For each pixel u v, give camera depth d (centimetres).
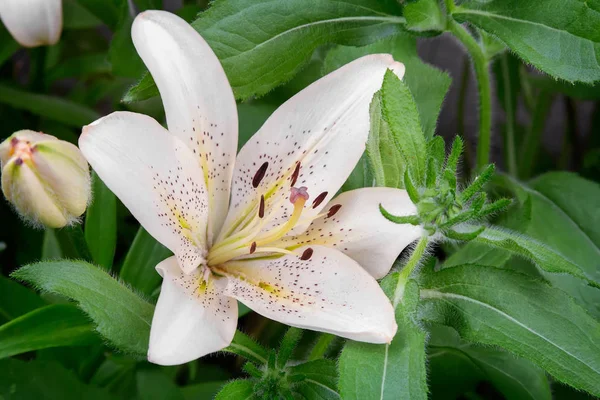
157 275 86
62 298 89
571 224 91
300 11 84
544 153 109
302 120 79
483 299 79
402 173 79
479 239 77
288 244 79
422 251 77
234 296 76
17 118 103
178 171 76
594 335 77
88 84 108
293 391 79
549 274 87
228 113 78
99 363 89
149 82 81
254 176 79
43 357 87
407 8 84
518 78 101
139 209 75
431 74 86
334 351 88
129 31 93
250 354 80
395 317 76
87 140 73
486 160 92
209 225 79
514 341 77
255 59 84
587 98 101
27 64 111
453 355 89
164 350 73
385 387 75
